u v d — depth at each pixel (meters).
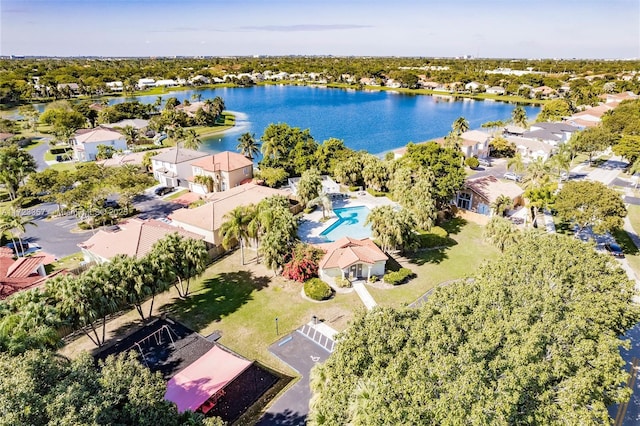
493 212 66.25
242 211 52.06
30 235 62.44
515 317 25.72
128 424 20.86
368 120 164.88
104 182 68.56
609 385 23.59
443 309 27.09
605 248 55.47
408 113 181.75
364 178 80.19
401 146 122.25
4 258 49.75
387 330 24.53
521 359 22.17
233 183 82.12
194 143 112.06
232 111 184.88
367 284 48.22
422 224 58.41
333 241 60.22
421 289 47.22
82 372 21.73
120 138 112.94
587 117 131.62
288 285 48.09
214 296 46.03
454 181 65.69
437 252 56.84
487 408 18.92
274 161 90.94
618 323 29.17
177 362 35.16
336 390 22.61
